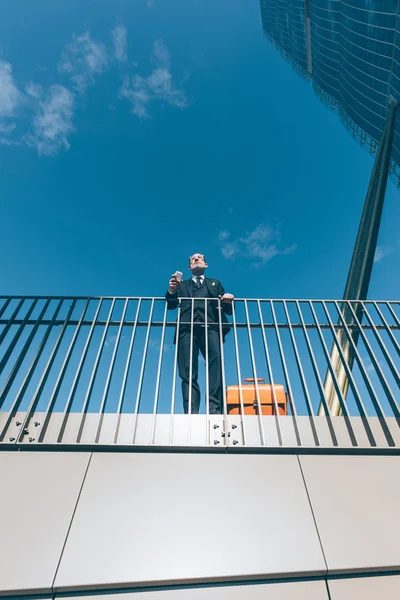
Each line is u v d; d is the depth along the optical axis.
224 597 1.79
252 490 2.17
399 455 2.44
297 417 2.72
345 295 17.53
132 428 2.61
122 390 2.79
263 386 3.73
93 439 2.53
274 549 1.92
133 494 2.11
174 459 2.32
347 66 31.75
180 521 2.00
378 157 23.45
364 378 2.90
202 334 3.82
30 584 1.74
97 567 1.81
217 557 1.87
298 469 2.30
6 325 3.32
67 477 2.18
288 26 46.19
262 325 3.37
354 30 27.61
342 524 2.04
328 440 2.56
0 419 2.66
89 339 3.16
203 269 4.58
